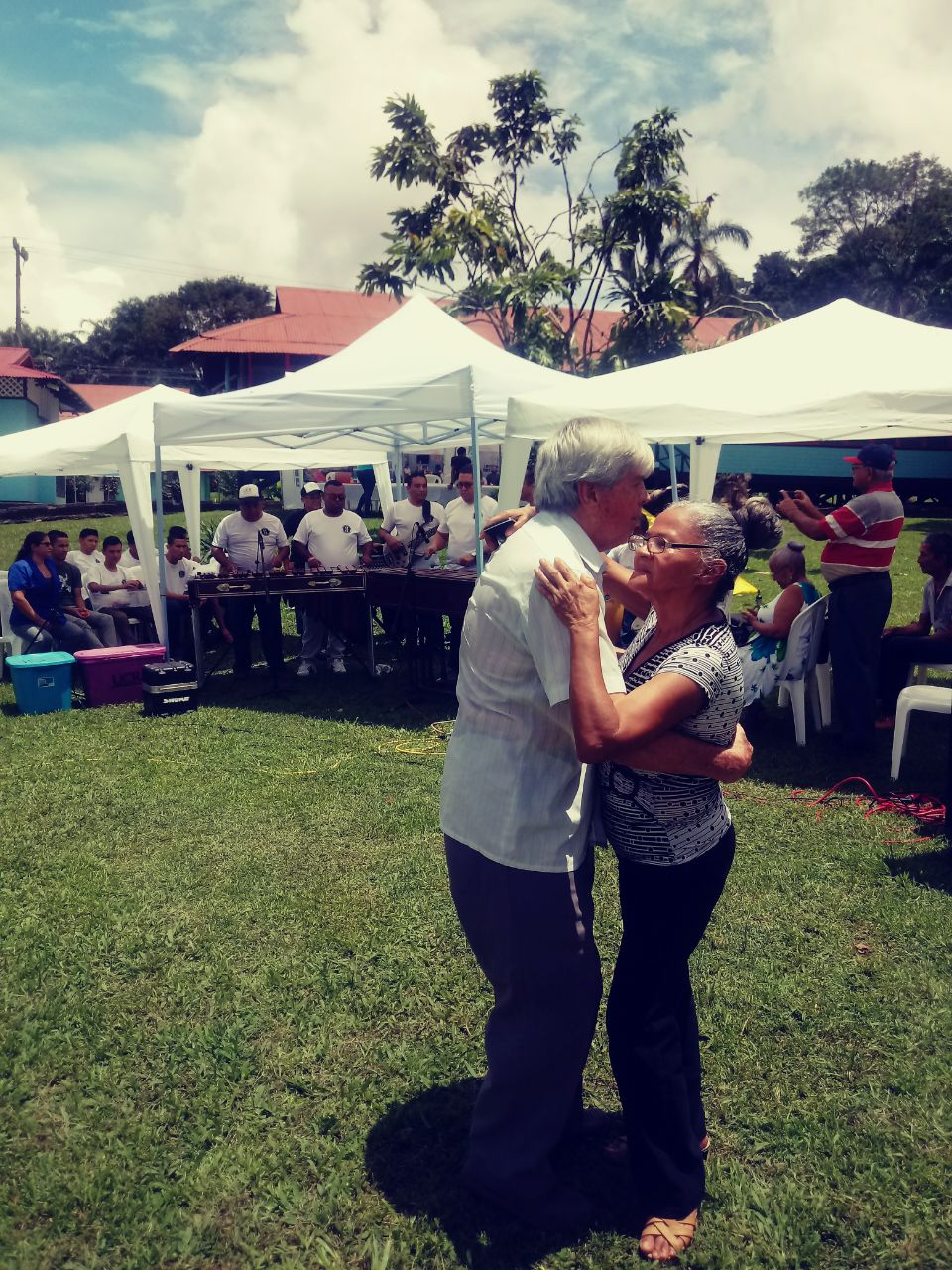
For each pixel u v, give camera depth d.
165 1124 2.64
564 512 2.07
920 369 6.02
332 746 6.26
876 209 50.84
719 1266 2.16
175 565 8.89
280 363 32.72
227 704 7.46
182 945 3.62
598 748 1.83
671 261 24.58
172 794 5.32
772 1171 2.46
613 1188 2.41
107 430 9.09
